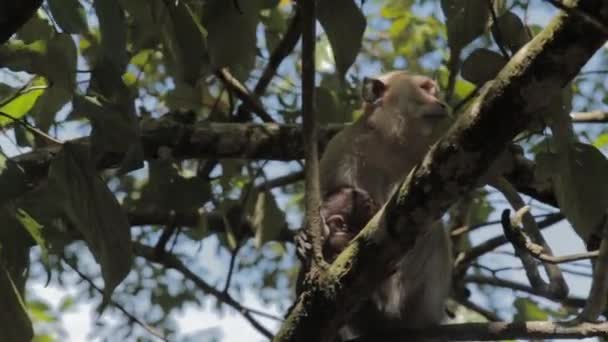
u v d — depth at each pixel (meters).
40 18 5.60
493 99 4.93
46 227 6.00
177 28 5.55
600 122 8.16
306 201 6.01
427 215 5.32
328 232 7.34
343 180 8.44
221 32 5.64
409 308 7.88
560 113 5.29
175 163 8.28
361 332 7.79
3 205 5.07
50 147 7.39
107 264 4.88
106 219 4.86
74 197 4.86
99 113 4.83
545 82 4.79
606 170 5.30
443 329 6.52
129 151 4.98
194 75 5.70
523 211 5.73
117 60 4.81
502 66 5.38
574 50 4.68
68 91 4.89
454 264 9.47
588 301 5.91
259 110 8.98
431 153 5.24
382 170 8.68
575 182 5.36
